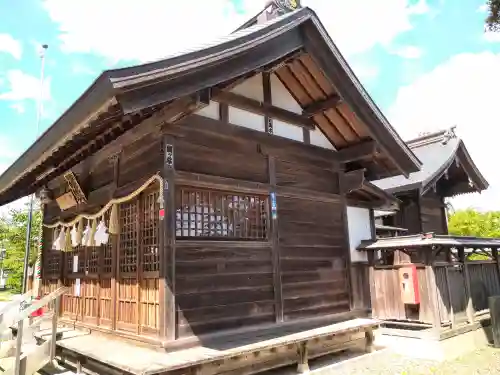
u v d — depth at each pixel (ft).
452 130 43.86
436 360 24.20
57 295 20.22
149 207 19.25
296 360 20.34
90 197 24.63
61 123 16.80
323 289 24.59
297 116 24.95
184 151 18.69
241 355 16.93
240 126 21.29
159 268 17.46
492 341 28.89
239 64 17.44
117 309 20.79
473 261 29.96
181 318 17.43
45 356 19.63
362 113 23.91
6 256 69.56
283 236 22.85
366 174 29.12
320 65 21.91
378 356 24.39
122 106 13.29
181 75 14.71
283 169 23.70
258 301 20.67
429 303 25.41
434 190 42.80
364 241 28.32
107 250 22.68
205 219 19.44
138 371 14.12
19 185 29.22
